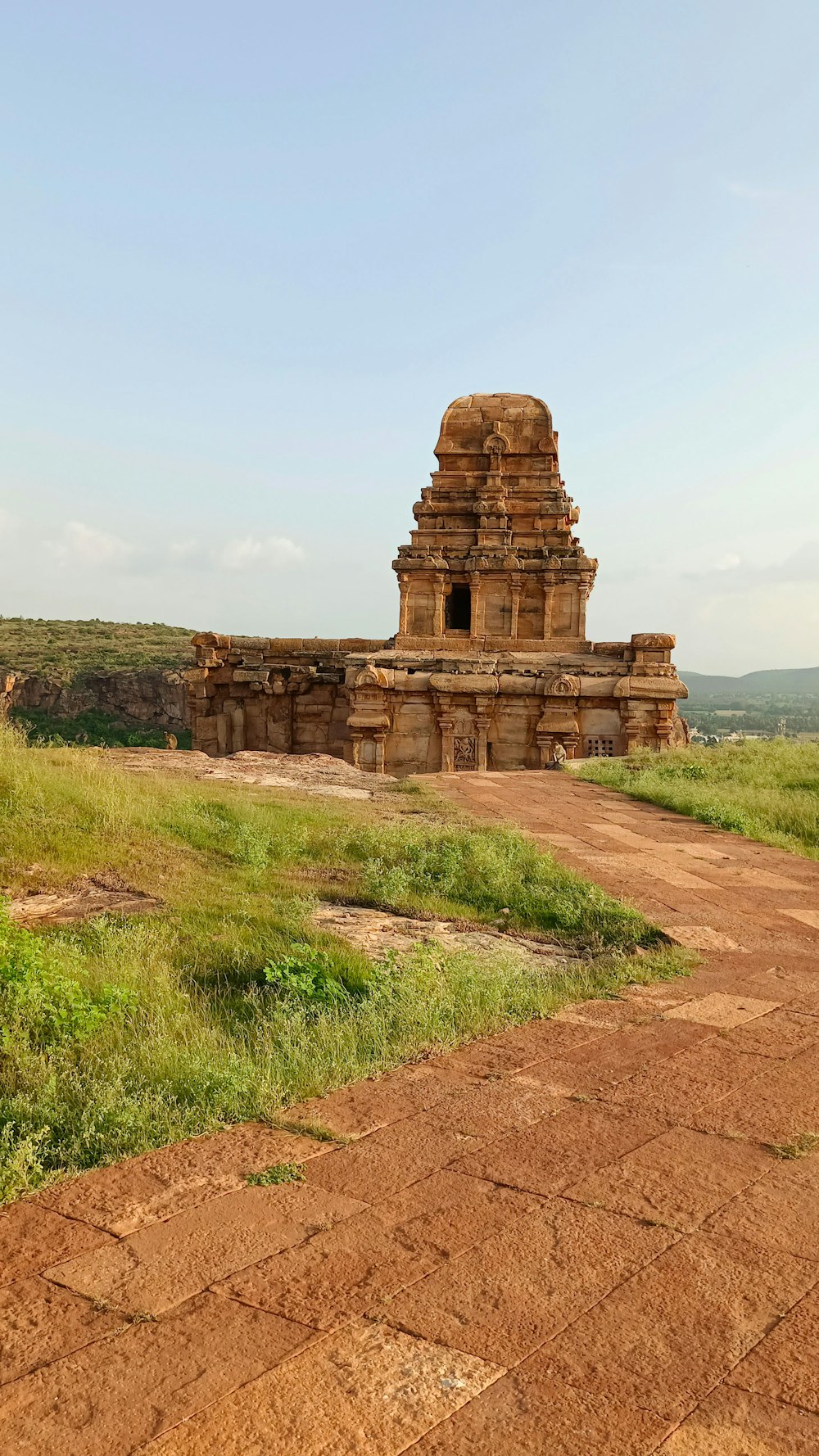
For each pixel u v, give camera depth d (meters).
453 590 43.22
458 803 20.22
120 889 11.17
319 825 15.46
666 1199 4.85
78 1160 5.46
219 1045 7.11
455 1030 7.54
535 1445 3.21
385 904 11.77
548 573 41.38
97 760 17.84
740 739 36.31
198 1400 3.40
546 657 38.81
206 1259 4.30
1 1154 5.33
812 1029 7.62
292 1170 5.16
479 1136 5.61
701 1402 3.40
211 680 42.91
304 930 9.95
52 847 12.12
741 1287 4.09
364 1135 5.64
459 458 43.59
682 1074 6.62
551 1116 5.90
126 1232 4.56
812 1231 4.56
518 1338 3.74
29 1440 3.22
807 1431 3.28
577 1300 3.99
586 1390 3.46
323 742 42.78
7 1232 4.58
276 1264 4.25
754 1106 6.05
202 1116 5.93
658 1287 4.08
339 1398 3.42
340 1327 3.81
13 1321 3.85
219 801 15.91
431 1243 4.42
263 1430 3.27
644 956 9.75
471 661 38.34
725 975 9.24
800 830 19.02
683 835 17.59
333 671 42.47
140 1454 3.16
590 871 14.02
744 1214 4.71
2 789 13.35
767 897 12.84
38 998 7.38
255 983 8.45
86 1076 6.47
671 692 36.50
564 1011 8.10
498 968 9.03
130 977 8.17
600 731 37.66
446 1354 3.65
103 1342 3.72
